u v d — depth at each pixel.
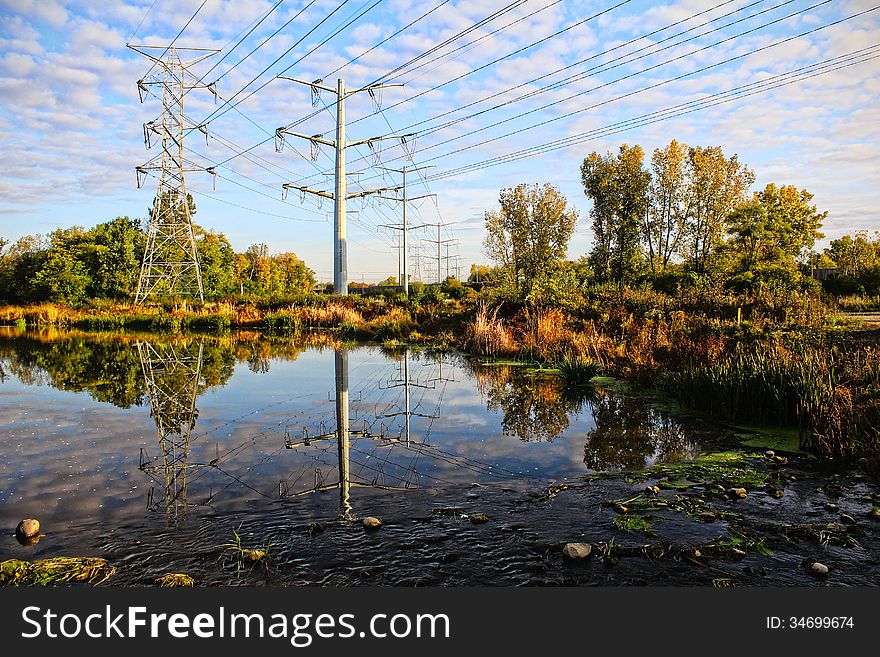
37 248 60.19
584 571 3.47
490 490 4.86
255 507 4.48
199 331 26.20
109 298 39.06
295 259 77.44
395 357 15.27
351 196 34.88
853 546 3.76
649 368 10.05
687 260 30.00
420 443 6.44
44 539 3.92
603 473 5.28
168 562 3.60
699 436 6.62
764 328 10.49
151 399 9.23
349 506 4.49
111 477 5.24
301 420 7.65
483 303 18.59
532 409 8.29
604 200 35.09
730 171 30.05
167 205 33.84
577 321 15.21
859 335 10.38
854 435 5.76
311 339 21.36
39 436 6.79
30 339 22.00
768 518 4.21
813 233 29.81
